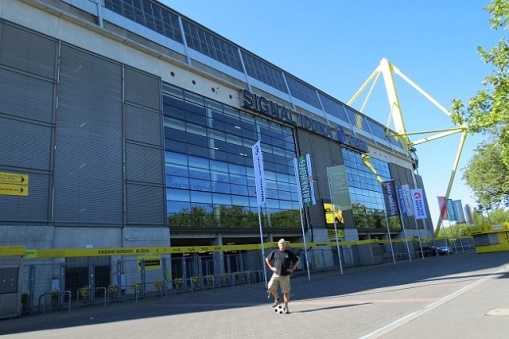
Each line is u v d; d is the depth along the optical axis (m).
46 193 22.47
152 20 32.94
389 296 12.41
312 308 11.19
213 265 28.88
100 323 12.12
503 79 15.55
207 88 35.81
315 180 46.00
